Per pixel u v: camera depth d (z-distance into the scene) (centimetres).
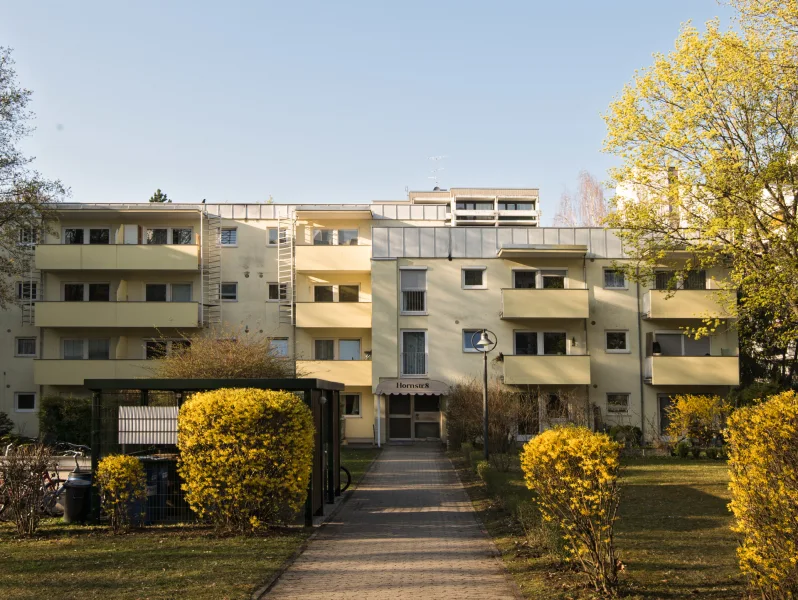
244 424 1204
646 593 827
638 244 2283
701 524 1281
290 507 1287
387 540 1191
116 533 1233
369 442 3566
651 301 3406
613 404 3478
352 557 1058
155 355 3678
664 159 2134
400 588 877
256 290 3809
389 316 3484
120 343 3659
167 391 1366
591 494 839
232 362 2656
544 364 3350
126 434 1305
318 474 1438
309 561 1033
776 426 700
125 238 3738
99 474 1266
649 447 3078
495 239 3531
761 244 1972
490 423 2697
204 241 3791
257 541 1164
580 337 3497
